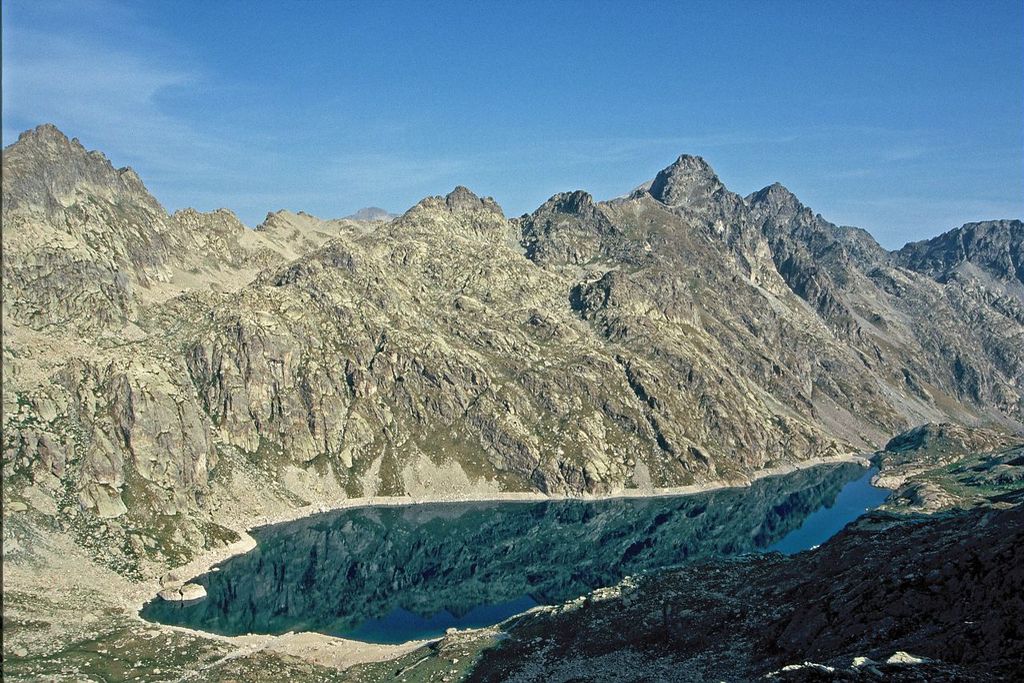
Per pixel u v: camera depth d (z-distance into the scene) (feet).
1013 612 195.62
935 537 304.91
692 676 267.39
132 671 373.20
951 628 211.00
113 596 524.93
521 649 354.13
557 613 393.09
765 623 303.48
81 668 370.73
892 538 341.00
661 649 309.22
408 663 381.60
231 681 354.95
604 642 332.80
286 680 367.66
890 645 219.20
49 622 439.63
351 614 536.01
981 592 217.15
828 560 348.38
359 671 382.01
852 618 254.06
